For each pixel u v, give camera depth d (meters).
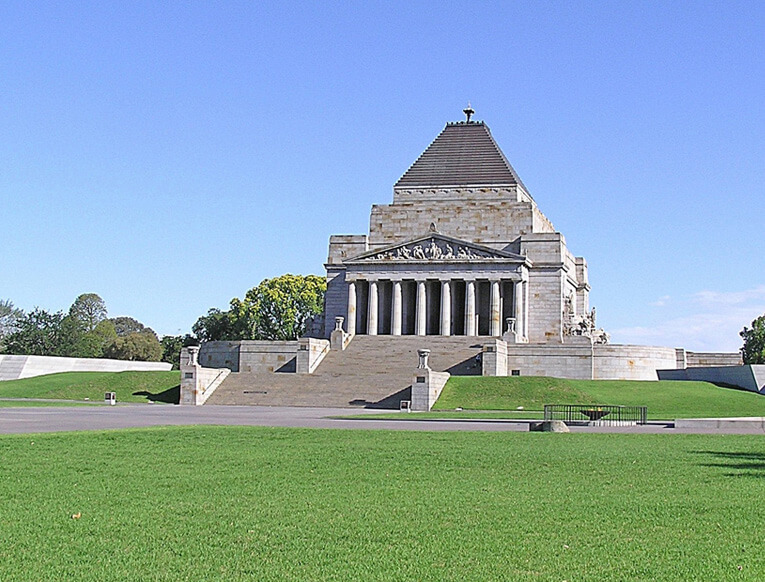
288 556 18.67
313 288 189.12
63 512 23.20
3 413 70.56
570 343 118.12
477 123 149.88
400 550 19.19
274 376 101.81
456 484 28.38
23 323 193.25
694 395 91.69
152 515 22.84
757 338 174.62
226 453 37.03
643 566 17.86
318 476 30.03
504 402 88.75
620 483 28.72
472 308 131.00
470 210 138.62
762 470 32.31
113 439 42.66
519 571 17.50
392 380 97.69
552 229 157.62
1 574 17.16
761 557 18.66
